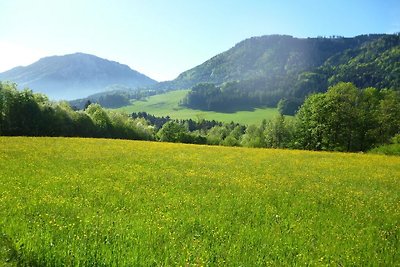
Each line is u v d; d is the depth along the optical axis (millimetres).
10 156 24094
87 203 11562
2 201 10898
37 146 32344
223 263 6934
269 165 28219
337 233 9805
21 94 74062
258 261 7117
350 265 7484
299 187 18422
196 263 6836
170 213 10695
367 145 69938
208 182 17906
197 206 12047
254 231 9297
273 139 99375
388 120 70188
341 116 68312
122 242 7758
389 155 48281
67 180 15953
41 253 6855
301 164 30391
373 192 18312
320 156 39969
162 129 106250
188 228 9375
